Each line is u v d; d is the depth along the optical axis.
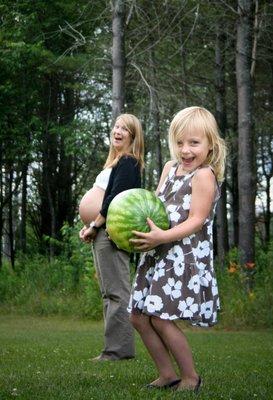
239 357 7.91
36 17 24.81
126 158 6.99
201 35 20.58
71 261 18.41
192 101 20.66
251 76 17.02
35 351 8.00
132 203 4.63
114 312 7.12
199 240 4.74
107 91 25.53
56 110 28.75
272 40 19.73
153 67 19.23
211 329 13.92
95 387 4.79
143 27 18.91
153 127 20.12
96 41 21.69
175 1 18.44
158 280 4.64
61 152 29.84
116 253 7.12
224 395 4.53
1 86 25.56
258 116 22.69
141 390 4.64
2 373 5.72
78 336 10.97
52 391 4.57
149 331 4.84
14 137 26.61
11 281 18.59
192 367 4.68
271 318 13.91
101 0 20.00
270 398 4.51
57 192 30.92
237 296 14.39
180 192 4.80
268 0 18.22
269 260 17.25
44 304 16.64
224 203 22.70
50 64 23.77
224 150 4.92
